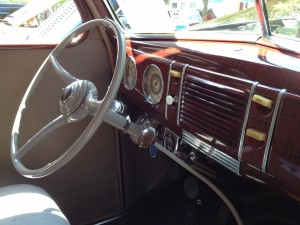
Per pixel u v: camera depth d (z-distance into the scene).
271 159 0.68
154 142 0.94
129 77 1.19
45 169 0.77
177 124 0.96
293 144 0.64
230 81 0.77
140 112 1.21
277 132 0.66
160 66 1.00
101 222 1.50
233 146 0.77
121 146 1.48
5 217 0.90
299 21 0.94
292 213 0.99
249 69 0.75
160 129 1.08
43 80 1.26
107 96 0.75
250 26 1.11
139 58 1.11
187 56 0.94
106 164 1.47
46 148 1.31
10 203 0.96
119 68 0.77
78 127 1.35
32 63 1.24
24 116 1.25
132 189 1.57
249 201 1.08
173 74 0.95
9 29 1.31
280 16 0.98
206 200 1.23
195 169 1.05
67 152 0.74
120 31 0.85
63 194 1.40
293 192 0.66
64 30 1.33
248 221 1.07
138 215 1.38
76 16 1.35
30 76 1.25
